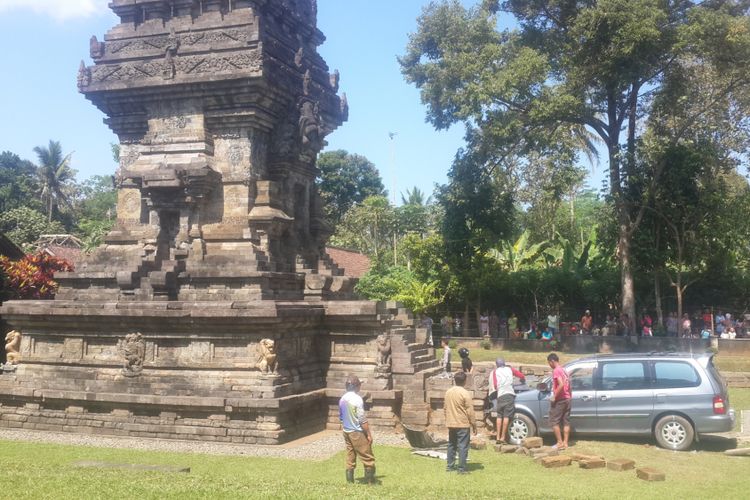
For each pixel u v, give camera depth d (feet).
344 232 191.72
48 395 53.31
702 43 89.86
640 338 95.91
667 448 42.68
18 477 31.01
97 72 59.88
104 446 47.16
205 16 59.11
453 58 96.73
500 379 45.29
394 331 60.03
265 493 28.19
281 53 61.41
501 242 132.98
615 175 102.89
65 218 232.53
